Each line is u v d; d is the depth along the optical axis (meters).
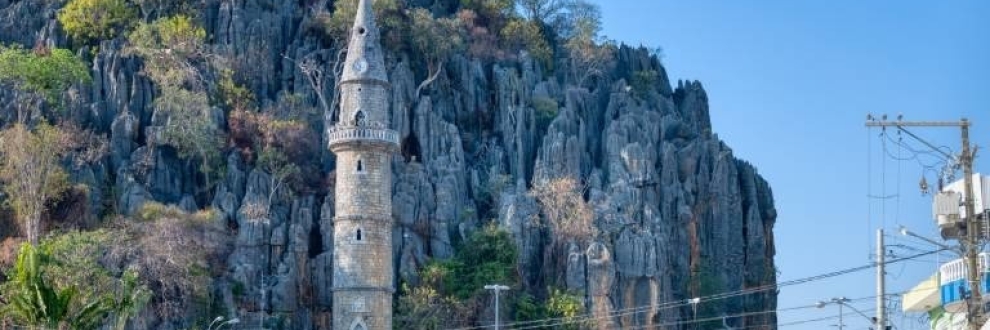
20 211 156.88
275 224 171.00
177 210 163.75
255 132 183.00
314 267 169.75
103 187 170.62
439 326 164.25
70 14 196.00
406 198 176.75
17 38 197.75
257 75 196.25
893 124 78.62
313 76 197.38
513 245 175.50
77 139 173.25
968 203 80.25
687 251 198.00
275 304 164.88
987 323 78.94
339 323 141.12
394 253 172.25
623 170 195.12
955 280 89.69
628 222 186.38
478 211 186.62
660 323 181.12
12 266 149.62
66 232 157.00
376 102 144.00
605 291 177.00
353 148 142.75
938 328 102.12
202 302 155.75
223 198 173.25
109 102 181.88
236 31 197.88
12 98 176.38
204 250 162.38
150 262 152.00
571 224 181.25
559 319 169.62
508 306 171.62
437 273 167.88
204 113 179.12
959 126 79.06
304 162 183.88
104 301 105.69
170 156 177.62
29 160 158.38
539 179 189.88
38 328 96.50
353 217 142.00
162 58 187.75
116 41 192.75
